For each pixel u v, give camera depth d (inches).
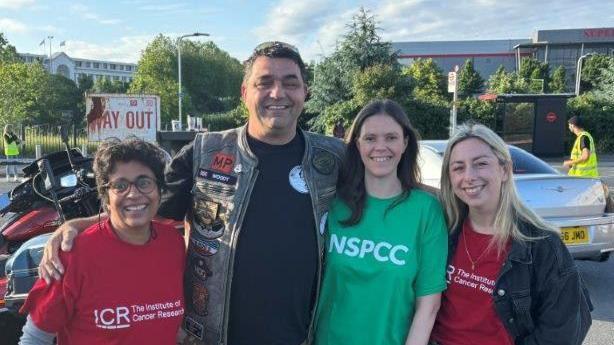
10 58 1675.7
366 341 83.7
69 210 170.9
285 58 84.3
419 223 85.3
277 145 87.8
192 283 87.6
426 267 84.3
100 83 2397.9
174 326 80.4
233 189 85.0
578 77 1141.7
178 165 90.1
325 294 87.6
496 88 1635.1
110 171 76.3
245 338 84.7
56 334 77.4
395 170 87.4
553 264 79.2
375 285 83.4
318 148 90.4
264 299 83.5
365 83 855.7
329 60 941.2
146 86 1776.6
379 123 85.0
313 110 949.8
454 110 470.6
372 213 86.0
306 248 85.1
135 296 76.5
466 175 82.6
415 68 1598.2
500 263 81.5
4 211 182.1
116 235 77.4
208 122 1429.6
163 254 80.5
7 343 114.0
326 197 88.0
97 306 74.7
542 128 746.8
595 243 196.7
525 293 80.0
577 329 78.9
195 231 87.5
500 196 82.8
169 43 2407.7
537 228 81.8
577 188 200.1
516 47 2662.4
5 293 117.6
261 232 83.7
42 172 154.3
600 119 860.6
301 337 86.8
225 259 83.7
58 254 75.6
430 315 83.4
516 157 229.3
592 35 2571.4
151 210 78.1
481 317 81.8
